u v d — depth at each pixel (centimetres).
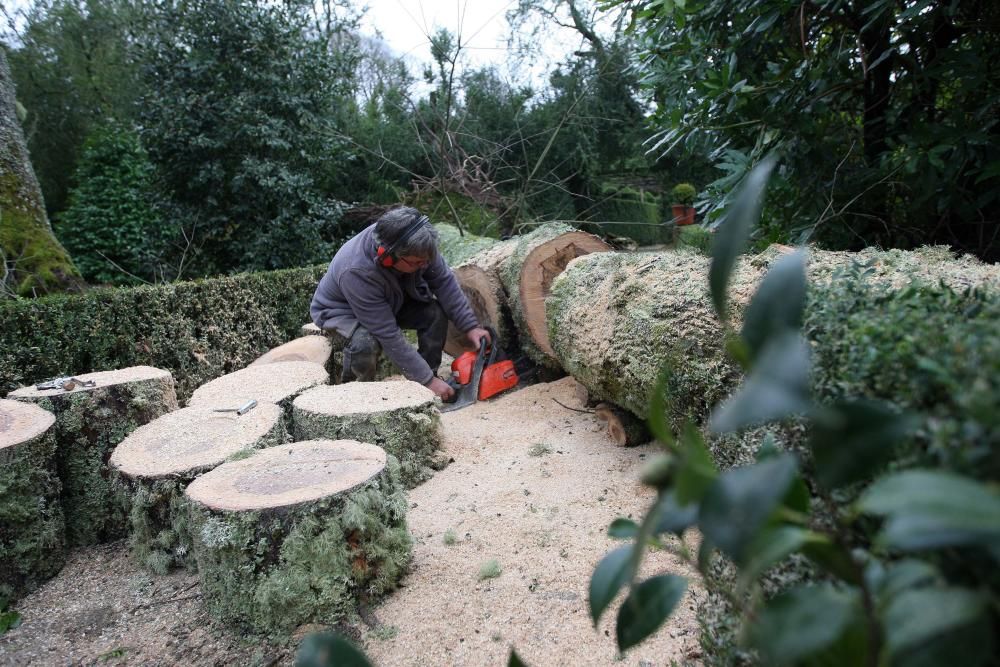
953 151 253
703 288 224
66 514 263
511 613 186
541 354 410
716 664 123
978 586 45
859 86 300
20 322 348
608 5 303
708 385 199
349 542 192
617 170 1230
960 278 144
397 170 1064
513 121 1048
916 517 37
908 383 70
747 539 44
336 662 54
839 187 298
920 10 229
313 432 282
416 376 371
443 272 407
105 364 387
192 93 700
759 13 267
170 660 183
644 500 245
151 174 752
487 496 264
